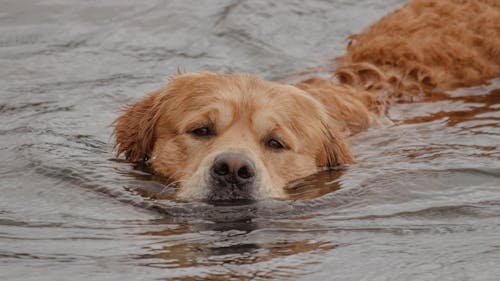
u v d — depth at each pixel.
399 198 10.16
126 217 9.52
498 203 9.88
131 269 7.89
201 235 8.91
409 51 15.41
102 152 12.04
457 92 14.98
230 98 11.10
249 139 10.80
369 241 8.73
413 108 14.10
